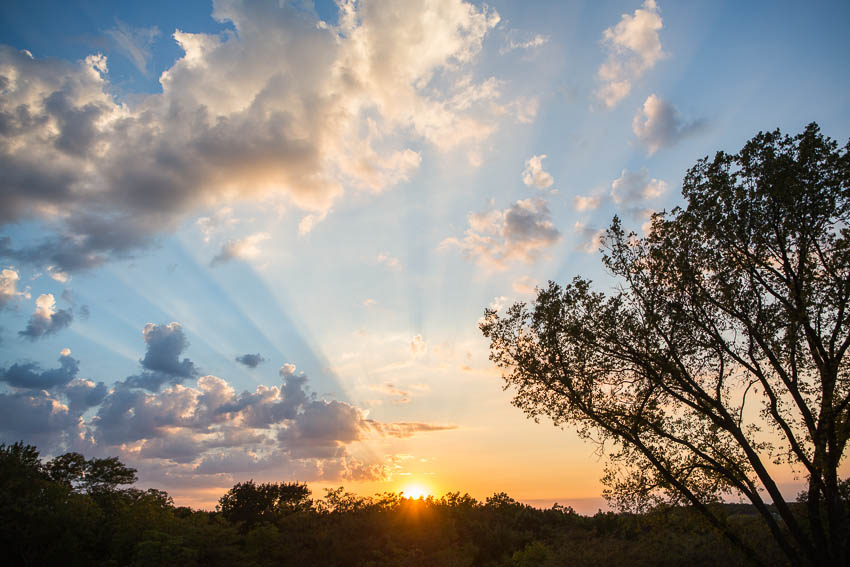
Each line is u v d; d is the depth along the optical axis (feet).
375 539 81.35
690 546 54.49
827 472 44.37
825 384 46.21
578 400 55.16
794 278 48.03
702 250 53.21
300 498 124.16
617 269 56.44
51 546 67.87
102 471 95.04
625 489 53.52
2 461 78.33
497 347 59.36
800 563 45.32
